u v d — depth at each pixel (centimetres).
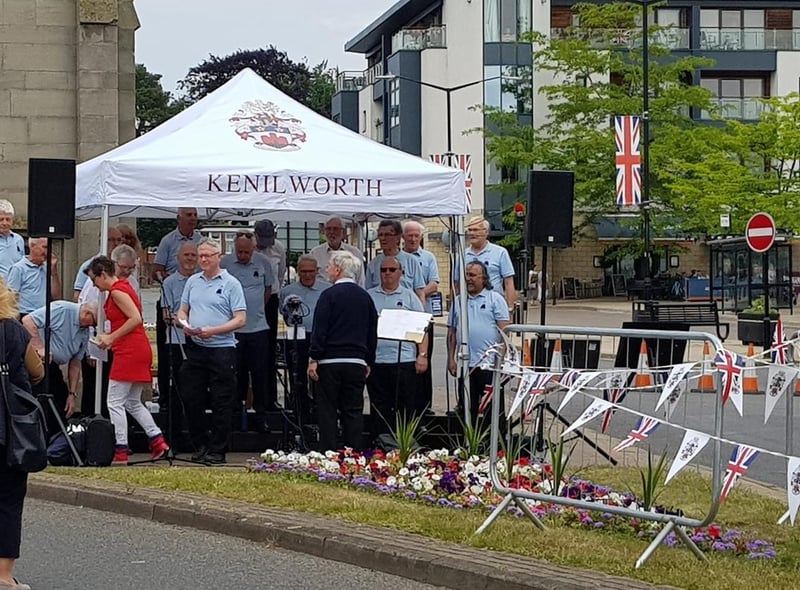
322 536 849
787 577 724
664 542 815
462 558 774
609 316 4584
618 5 5869
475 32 6100
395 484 1013
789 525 914
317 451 1204
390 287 1248
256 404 1302
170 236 1381
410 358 1234
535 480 953
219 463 1192
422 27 6656
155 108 8850
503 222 5997
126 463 1183
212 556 852
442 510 937
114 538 910
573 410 1019
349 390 1143
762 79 6494
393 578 786
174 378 1245
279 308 1338
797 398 1205
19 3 1658
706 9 6438
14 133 1661
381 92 6769
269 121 1262
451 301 1288
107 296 1177
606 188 5600
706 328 3388
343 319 1136
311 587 768
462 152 6138
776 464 1270
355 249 1436
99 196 1155
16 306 723
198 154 1188
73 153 1677
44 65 1666
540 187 1154
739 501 1002
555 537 830
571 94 5681
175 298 1260
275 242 1496
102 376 1277
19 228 1659
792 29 6431
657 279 4822
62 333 1238
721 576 720
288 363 1319
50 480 1072
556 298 6234
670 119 5628
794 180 4175
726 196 4134
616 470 995
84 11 1653
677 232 5728
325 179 1184
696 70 6350
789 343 920
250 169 1170
